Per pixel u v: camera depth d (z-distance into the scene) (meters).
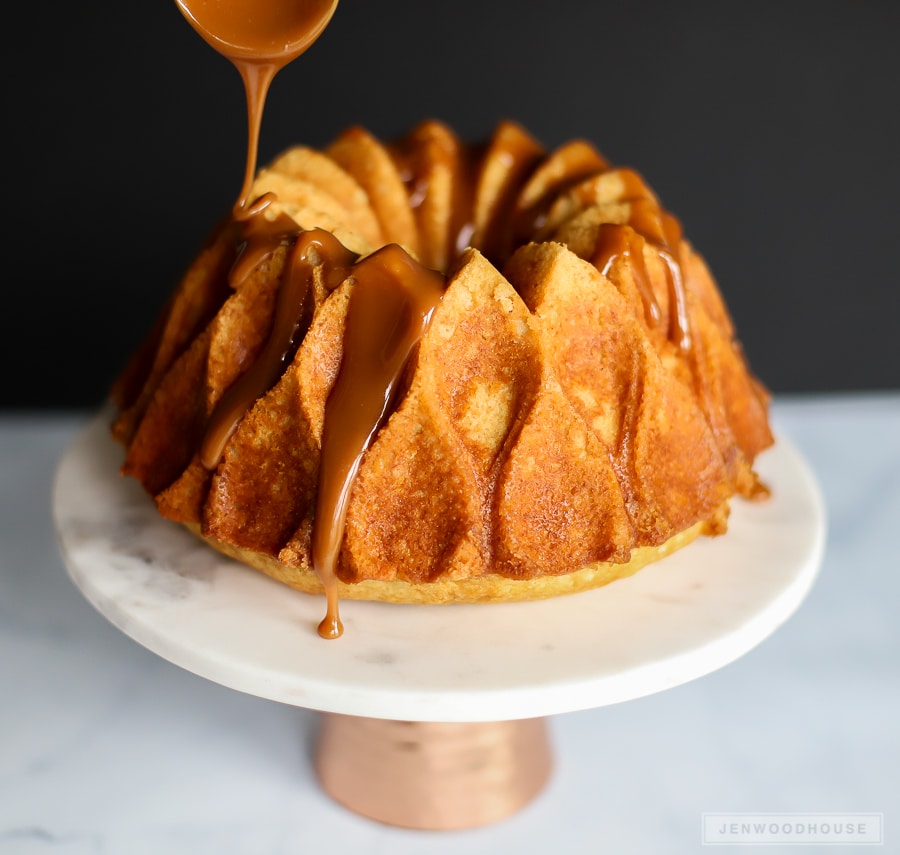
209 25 0.64
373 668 0.62
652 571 0.68
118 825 0.72
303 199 0.70
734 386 0.72
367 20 1.00
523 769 0.74
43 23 0.97
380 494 0.63
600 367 0.65
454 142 0.78
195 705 0.79
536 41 1.01
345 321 0.64
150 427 0.69
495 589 0.64
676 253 0.68
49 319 1.04
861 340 1.09
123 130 1.00
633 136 1.04
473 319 0.63
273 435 0.64
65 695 0.79
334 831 0.73
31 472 0.95
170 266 1.03
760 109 1.03
